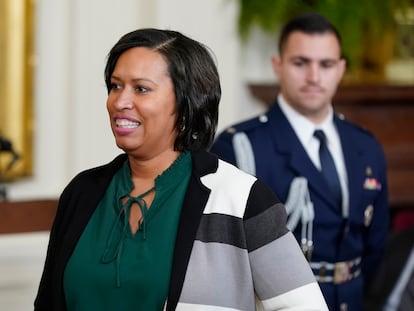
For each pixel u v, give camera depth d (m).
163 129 4.34
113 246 4.30
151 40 4.30
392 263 8.23
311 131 6.96
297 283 4.28
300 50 6.86
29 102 9.90
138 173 4.48
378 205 7.28
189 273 4.19
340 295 6.87
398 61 11.79
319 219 6.79
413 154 11.10
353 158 7.08
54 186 10.27
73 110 10.09
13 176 9.90
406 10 11.02
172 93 4.31
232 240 4.27
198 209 4.27
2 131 9.80
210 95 4.42
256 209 4.30
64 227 4.56
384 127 11.14
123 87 4.30
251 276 4.31
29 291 9.24
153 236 4.27
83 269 4.29
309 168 6.84
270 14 10.22
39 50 10.00
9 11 9.70
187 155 4.46
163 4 10.02
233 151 6.85
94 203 4.50
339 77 7.09
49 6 10.02
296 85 6.89
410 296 8.11
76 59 10.00
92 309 4.25
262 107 10.95
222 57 10.34
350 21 10.44
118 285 4.20
